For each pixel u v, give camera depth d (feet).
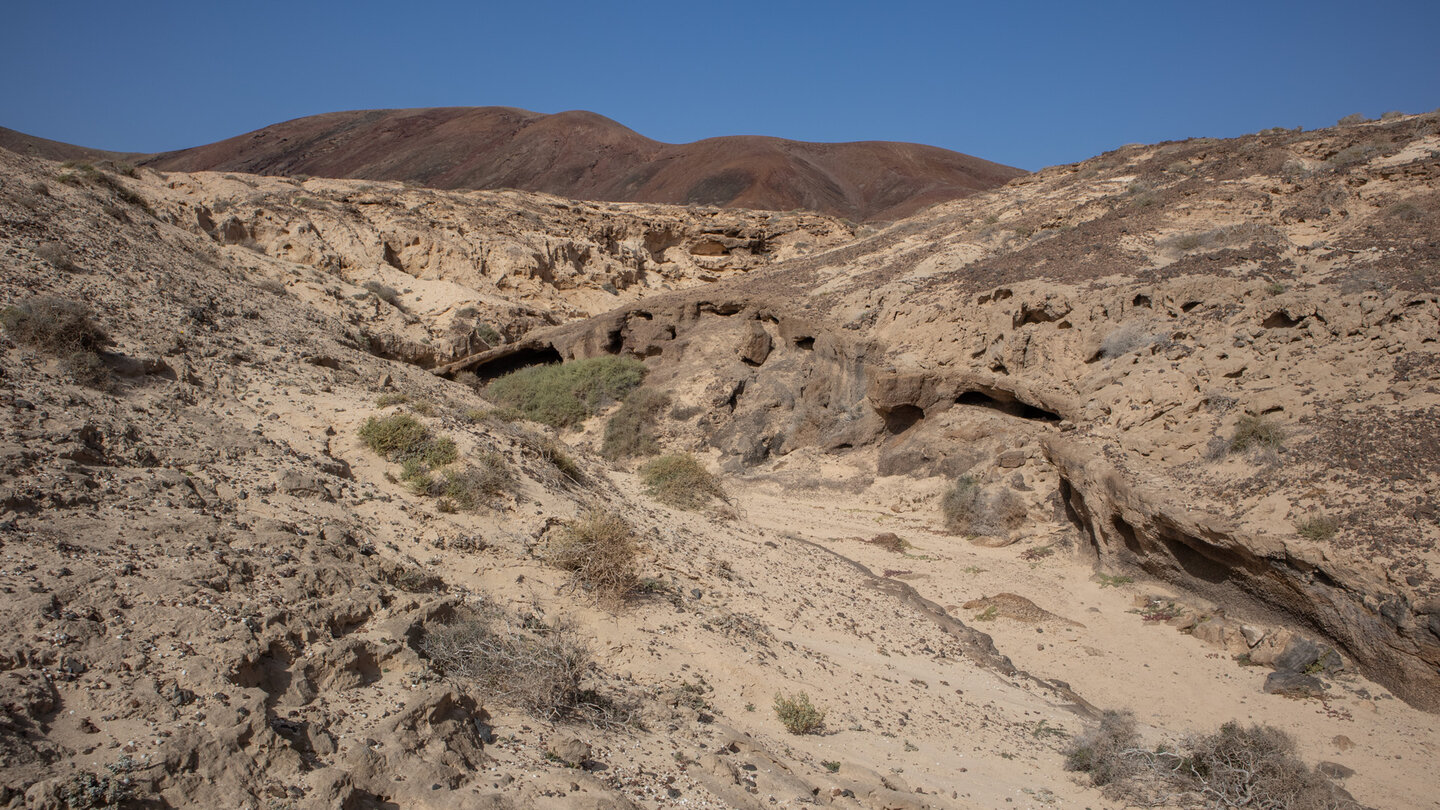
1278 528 39.50
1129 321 65.36
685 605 31.65
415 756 15.76
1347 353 48.47
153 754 12.92
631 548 33.55
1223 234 76.23
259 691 15.51
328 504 27.61
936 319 77.87
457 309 109.81
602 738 20.03
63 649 14.75
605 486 47.19
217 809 12.72
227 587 18.99
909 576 51.67
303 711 16.25
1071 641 42.22
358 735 15.98
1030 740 29.48
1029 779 25.80
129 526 20.52
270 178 127.13
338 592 21.17
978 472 66.44
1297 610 38.68
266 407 35.55
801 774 21.27
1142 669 38.81
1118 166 121.80
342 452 33.55
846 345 80.07
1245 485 43.52
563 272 132.57
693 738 21.45
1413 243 62.13
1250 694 35.65
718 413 86.17
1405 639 33.47
